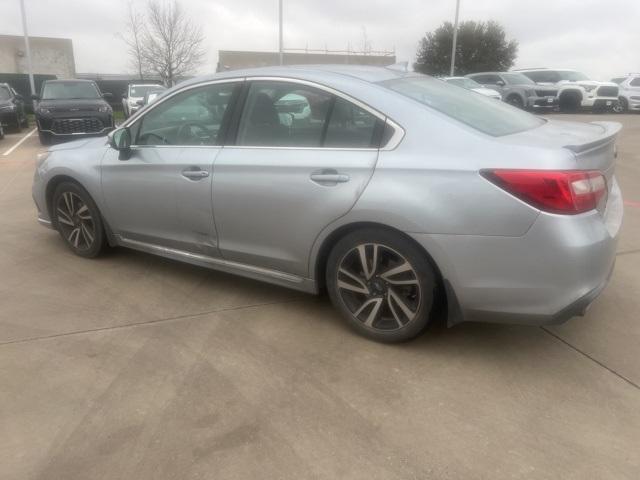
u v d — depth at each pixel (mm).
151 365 3141
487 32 44938
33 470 2361
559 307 2809
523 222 2750
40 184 4902
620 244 5113
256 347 3336
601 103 22703
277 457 2424
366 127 3203
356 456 2426
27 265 4699
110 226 4539
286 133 3488
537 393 2852
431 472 2330
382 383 2955
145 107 4203
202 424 2643
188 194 3867
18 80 31141
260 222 3572
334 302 3461
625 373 3020
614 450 2441
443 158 2936
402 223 2988
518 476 2305
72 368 3113
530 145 2852
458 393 2861
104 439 2545
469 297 2963
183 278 4383
